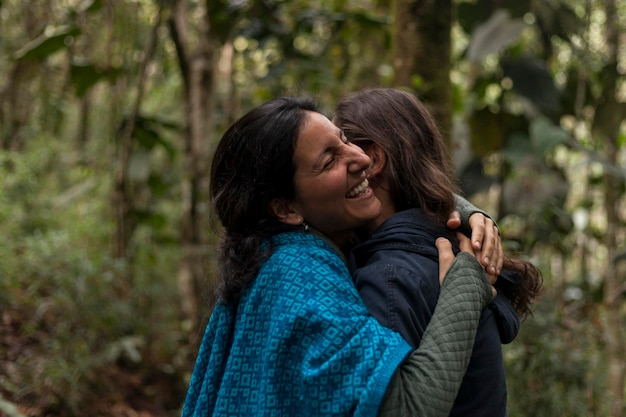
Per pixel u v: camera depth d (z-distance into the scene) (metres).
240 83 5.06
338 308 1.31
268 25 4.16
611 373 3.66
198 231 4.34
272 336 1.33
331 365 1.25
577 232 4.84
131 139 4.48
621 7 4.66
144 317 4.44
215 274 1.59
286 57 4.35
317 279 1.35
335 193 1.43
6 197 4.21
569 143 3.68
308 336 1.30
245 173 1.45
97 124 5.43
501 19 3.66
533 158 3.84
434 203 1.52
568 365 3.05
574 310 3.47
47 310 3.70
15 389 3.31
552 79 3.94
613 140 4.19
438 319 1.31
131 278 4.48
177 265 5.25
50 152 4.92
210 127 4.23
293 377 1.31
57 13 4.88
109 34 4.40
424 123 1.60
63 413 3.38
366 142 1.58
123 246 4.45
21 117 5.07
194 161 4.18
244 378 1.39
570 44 4.31
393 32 3.09
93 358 3.55
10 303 3.70
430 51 3.00
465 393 1.38
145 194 5.33
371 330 1.28
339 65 5.05
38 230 4.24
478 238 1.45
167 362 4.23
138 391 3.93
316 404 1.24
